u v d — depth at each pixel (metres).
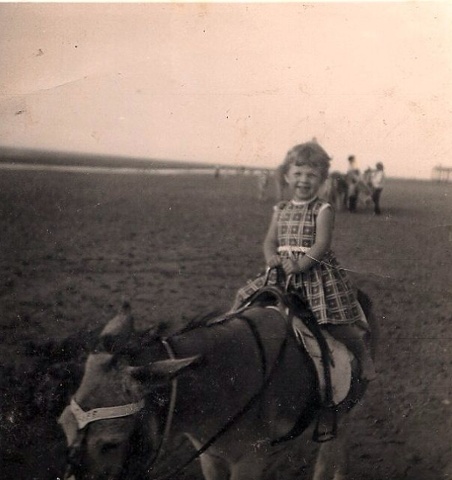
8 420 3.27
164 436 2.62
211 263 3.38
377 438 3.51
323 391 3.04
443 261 3.51
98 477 2.51
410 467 3.53
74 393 2.82
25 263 3.36
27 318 3.33
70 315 3.35
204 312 3.37
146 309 3.37
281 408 2.95
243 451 2.96
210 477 3.08
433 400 3.54
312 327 3.05
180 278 3.38
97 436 2.48
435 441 3.54
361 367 3.20
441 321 3.53
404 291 3.51
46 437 3.27
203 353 2.74
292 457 3.35
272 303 3.07
